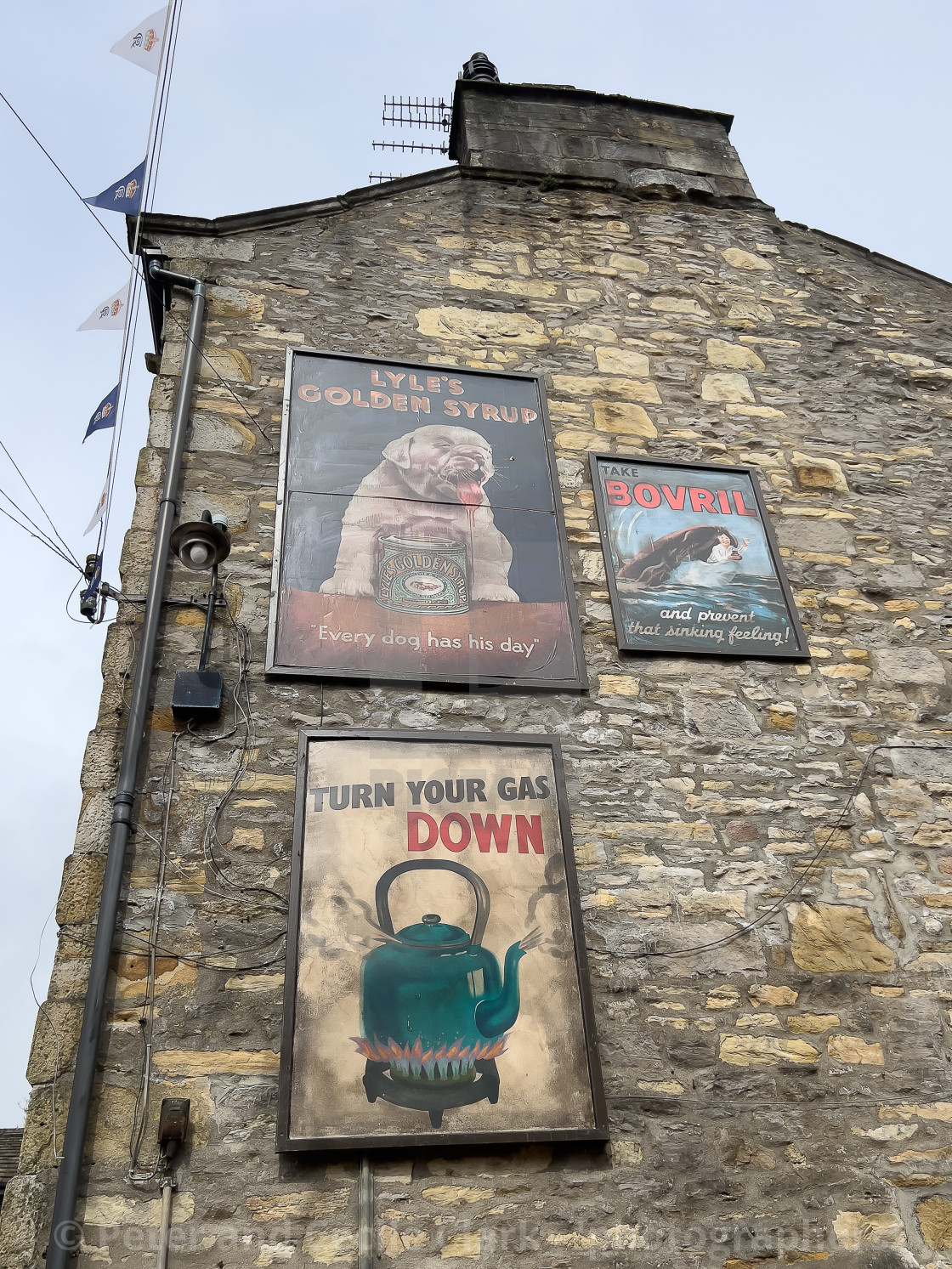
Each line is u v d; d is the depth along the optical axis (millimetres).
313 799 3834
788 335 6051
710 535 5020
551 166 6492
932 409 5918
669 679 4539
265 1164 3203
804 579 5023
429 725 4156
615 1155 3420
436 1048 3436
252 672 4125
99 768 3822
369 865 3732
